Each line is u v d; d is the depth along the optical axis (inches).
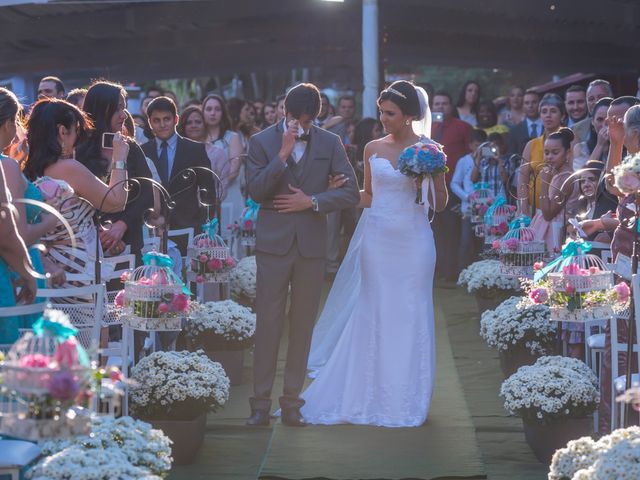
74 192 238.1
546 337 299.1
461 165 508.7
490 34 612.1
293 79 1219.2
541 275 233.5
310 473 229.1
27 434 135.3
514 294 389.4
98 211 235.6
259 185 260.5
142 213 276.4
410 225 276.1
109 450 177.8
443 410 286.4
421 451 246.5
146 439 187.3
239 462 240.5
